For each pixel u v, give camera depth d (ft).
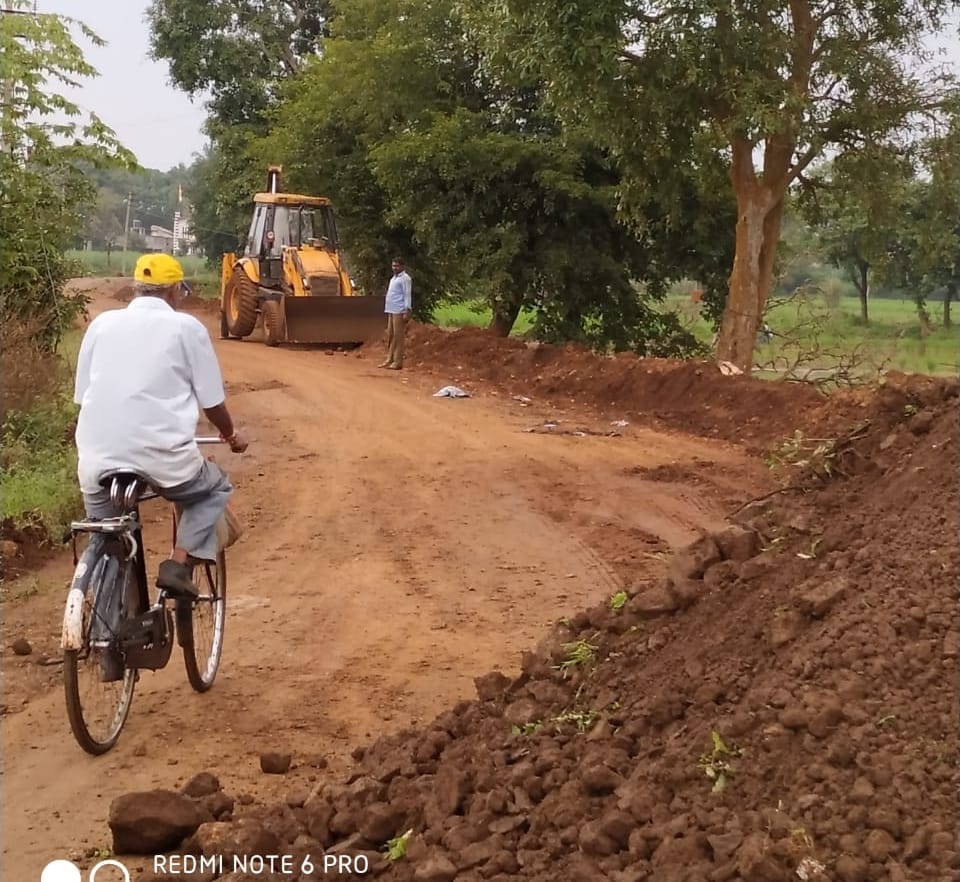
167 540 30.73
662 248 92.84
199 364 18.61
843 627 13.71
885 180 64.08
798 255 83.76
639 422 53.52
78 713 17.49
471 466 41.24
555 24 53.11
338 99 100.32
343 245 109.70
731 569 16.80
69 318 52.60
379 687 21.07
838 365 53.78
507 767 14.39
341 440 46.37
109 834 15.76
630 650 16.21
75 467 34.78
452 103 93.66
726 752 12.66
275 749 18.45
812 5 58.80
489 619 24.90
